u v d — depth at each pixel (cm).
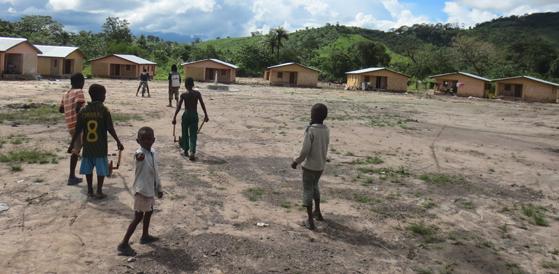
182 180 962
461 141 1866
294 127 1914
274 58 9156
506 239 767
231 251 636
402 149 1552
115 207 766
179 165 1094
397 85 6550
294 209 832
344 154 1384
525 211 913
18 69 4588
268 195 905
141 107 2281
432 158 1427
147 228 637
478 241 745
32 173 936
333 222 779
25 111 1867
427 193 1004
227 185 955
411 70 9719
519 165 1416
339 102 3653
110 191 846
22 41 4541
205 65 6456
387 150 1512
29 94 2775
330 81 8844
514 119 3203
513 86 6162
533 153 1689
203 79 6481
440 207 912
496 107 4381
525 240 768
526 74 9300
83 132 795
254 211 807
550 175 1288
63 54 5438
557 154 1709
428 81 8188
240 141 1488
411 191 1009
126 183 900
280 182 1005
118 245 615
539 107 4828
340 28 14800
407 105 3847
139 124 1695
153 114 2014
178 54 9400
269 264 604
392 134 1905
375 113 2856
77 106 874
